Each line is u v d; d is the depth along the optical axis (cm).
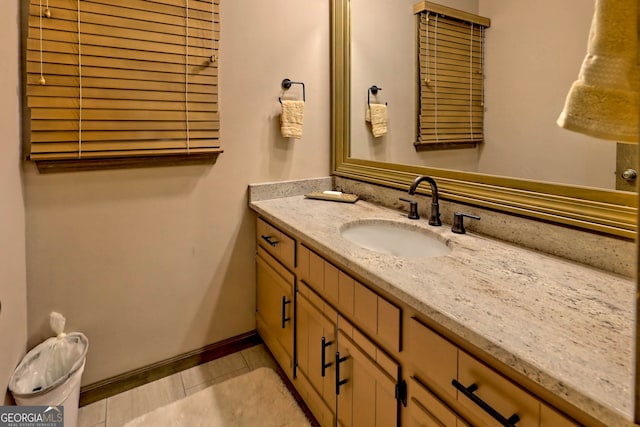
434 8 143
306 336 144
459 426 76
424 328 84
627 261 91
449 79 139
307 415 154
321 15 193
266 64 180
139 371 171
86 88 141
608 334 66
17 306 130
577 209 101
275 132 187
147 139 154
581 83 56
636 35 51
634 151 88
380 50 170
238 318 196
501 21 119
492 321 70
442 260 104
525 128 114
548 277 91
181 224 172
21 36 131
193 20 159
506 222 120
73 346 147
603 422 50
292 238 149
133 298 166
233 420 151
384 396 100
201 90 164
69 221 148
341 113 197
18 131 130
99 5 141
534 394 62
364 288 105
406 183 160
